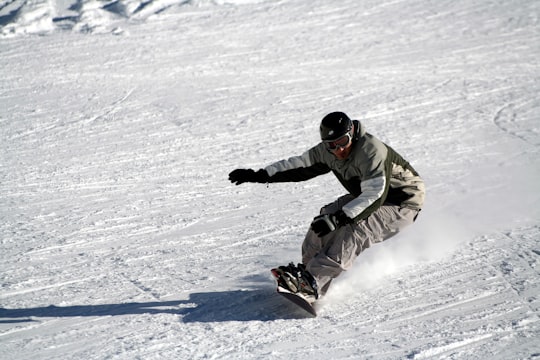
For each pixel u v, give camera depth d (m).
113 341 9.39
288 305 10.79
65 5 57.38
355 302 10.83
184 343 9.28
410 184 10.86
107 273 12.75
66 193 19.78
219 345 9.20
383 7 58.06
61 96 33.62
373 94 32.94
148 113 30.33
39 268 13.22
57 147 25.27
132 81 36.78
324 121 10.07
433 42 46.41
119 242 15.11
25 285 12.11
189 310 10.62
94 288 11.84
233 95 33.38
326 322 10.05
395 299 10.87
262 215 17.14
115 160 23.47
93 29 51.78
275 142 25.52
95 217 17.31
